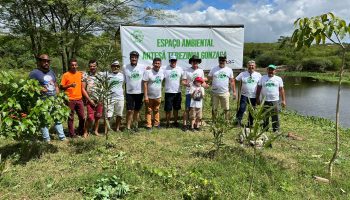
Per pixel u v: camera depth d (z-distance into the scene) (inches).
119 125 340.2
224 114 280.8
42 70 282.4
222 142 290.7
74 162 245.6
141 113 425.7
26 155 256.2
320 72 2356.1
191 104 346.6
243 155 259.3
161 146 286.5
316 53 2753.4
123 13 561.0
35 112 237.6
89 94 315.9
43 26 543.5
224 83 352.8
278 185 215.8
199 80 342.3
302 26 208.8
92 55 565.0
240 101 359.6
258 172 230.4
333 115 672.4
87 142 287.9
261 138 294.4
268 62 2751.0
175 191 202.1
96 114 316.2
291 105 812.6
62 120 253.1
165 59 391.9
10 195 193.9
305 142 333.1
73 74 306.7
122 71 346.9
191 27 393.4
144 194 195.9
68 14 541.0
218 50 405.4
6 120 226.2
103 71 283.4
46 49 548.4
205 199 189.3
